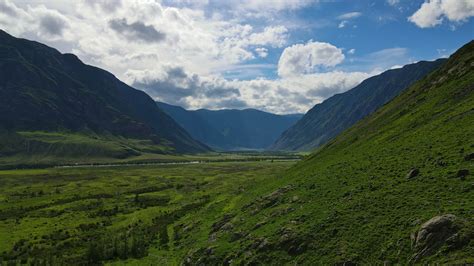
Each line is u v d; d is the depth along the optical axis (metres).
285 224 64.12
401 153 73.88
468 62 109.94
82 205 156.88
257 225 71.00
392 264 43.06
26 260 91.12
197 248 76.62
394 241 45.91
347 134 137.12
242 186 154.00
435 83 118.31
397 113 116.75
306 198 73.06
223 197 137.25
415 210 49.25
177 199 163.75
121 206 155.12
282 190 86.00
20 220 132.50
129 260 87.56
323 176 83.31
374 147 91.00
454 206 45.78
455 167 55.69
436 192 51.44
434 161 61.06
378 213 53.28
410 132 87.56
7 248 100.69
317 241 54.56
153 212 138.00
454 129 71.75
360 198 60.16
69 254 95.38
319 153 132.25
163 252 88.69
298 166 125.81
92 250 91.12
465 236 40.06
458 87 97.19
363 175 70.81
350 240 50.78
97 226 123.25
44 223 126.62
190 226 101.12
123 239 102.25
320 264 49.31
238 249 65.25
